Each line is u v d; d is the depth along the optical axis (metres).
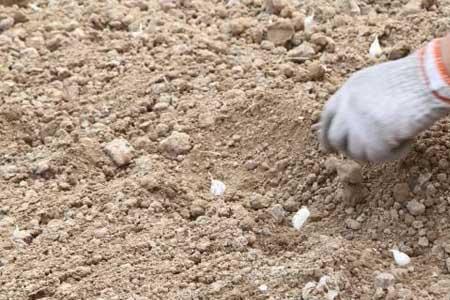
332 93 3.87
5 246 3.70
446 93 3.60
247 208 3.75
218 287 3.63
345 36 3.98
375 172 3.74
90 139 3.83
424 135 3.75
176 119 3.86
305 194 3.75
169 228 3.71
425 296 3.61
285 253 3.68
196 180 3.78
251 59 3.95
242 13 4.05
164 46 3.97
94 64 3.95
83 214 3.73
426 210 3.70
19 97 3.90
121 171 3.80
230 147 3.82
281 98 3.85
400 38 3.96
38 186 3.78
